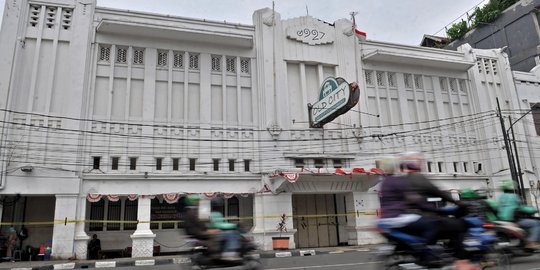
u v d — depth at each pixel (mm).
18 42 17172
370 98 22766
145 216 17438
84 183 17031
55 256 15844
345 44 22703
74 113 17312
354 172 18453
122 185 17469
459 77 25391
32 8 17938
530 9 30188
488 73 26219
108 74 18531
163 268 12195
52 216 19203
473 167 24016
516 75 26781
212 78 20078
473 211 8625
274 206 18922
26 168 16094
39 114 16938
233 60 20719
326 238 21547
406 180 6289
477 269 6656
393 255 6289
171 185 18062
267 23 21156
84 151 17281
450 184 22844
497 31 32812
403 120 22953
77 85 17594
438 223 6246
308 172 18047
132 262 14016
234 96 20312
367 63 23094
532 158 25234
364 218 20125
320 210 22016
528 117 26000
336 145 20953
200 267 8750
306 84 21688
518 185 21609
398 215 6137
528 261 10398
